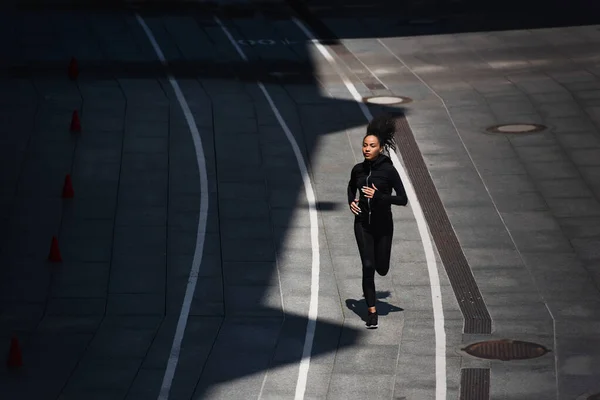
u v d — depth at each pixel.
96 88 45.88
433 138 40.38
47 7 60.34
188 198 35.19
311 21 58.78
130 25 56.78
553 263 30.38
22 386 23.84
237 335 26.59
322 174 37.12
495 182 36.28
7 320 27.77
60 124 41.50
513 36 55.16
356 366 24.56
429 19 59.19
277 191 35.75
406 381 23.62
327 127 41.66
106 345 26.23
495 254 31.08
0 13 58.72
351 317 27.42
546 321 26.80
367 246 26.19
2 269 30.69
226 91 45.97
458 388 23.12
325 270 30.38
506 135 40.56
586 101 44.19
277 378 24.08
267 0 63.75
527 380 23.39
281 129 41.34
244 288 29.34
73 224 33.50
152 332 26.98
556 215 33.66
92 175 36.97
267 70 49.38
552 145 39.41
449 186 35.94
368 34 56.16
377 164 25.92
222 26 57.19
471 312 27.48
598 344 25.33
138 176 36.91
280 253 31.41
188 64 50.03
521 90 45.97
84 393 23.45
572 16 58.72
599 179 36.31
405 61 51.12
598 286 28.88
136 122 41.81
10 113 42.53
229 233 32.72
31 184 36.22
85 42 53.28
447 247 31.59
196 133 40.75
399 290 29.03
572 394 22.58
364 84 47.47
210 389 23.58
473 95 45.53
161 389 23.62
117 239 32.47
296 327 26.98
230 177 36.84
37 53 51.12
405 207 34.25
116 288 29.58
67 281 30.02
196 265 30.77
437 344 25.61
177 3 62.22
